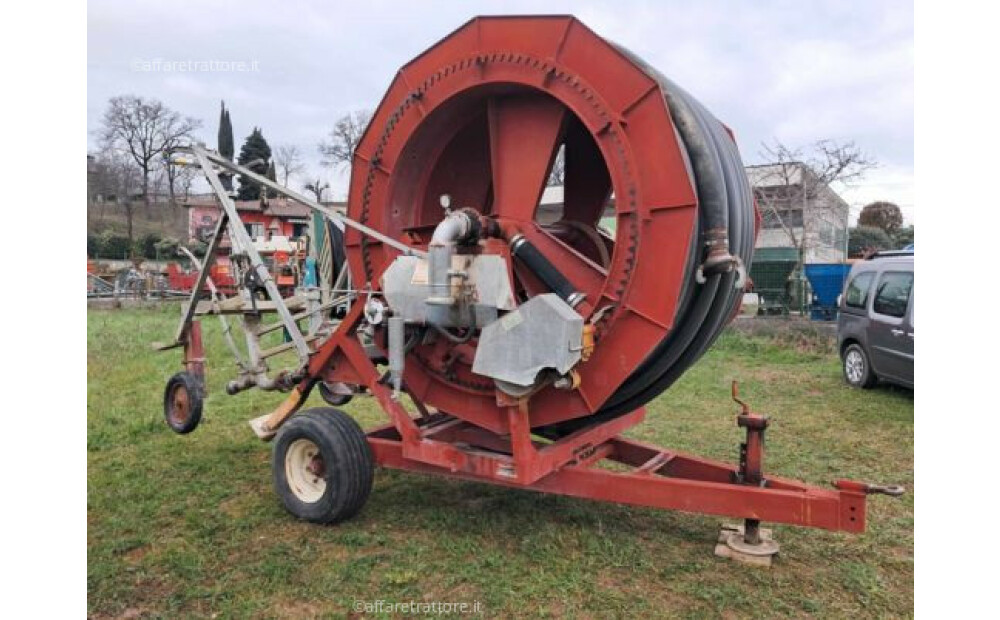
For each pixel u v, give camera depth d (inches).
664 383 160.7
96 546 153.1
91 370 372.2
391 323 144.5
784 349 460.8
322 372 182.5
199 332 233.1
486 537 157.0
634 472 148.9
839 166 746.2
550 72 143.6
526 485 145.1
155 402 294.8
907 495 187.3
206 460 214.8
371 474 164.6
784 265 659.4
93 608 127.8
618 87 137.3
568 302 143.6
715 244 135.6
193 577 138.9
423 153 172.6
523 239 155.0
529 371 133.3
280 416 185.8
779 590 133.0
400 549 150.7
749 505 134.9
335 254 264.8
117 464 210.8
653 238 134.7
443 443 155.8
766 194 840.3
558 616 124.2
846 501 127.2
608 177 195.3
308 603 129.8
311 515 163.0
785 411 289.9
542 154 158.6
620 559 144.6
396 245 157.8
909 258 317.7
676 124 142.9
